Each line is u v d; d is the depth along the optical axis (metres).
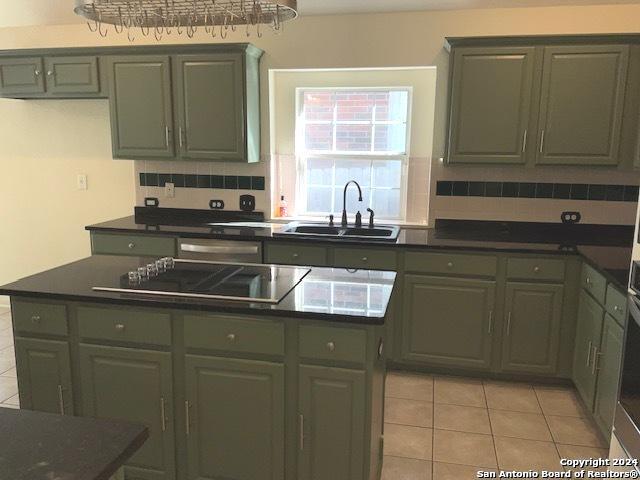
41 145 4.37
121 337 2.06
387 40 3.60
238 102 3.59
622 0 3.22
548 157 3.27
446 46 3.42
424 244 3.19
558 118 3.21
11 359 3.58
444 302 3.24
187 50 3.58
